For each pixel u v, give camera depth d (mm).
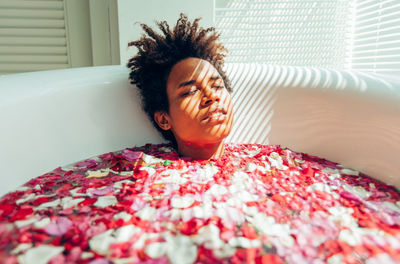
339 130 1039
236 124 1243
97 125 1061
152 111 1105
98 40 1668
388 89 907
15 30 1614
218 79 966
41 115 876
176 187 779
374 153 914
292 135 1185
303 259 526
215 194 744
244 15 1730
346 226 632
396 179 841
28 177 827
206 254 525
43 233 565
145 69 1066
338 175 915
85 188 772
